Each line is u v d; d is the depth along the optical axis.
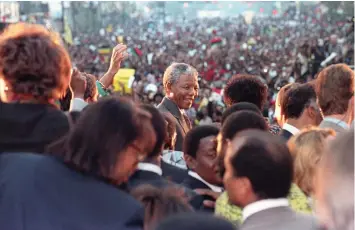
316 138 3.38
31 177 2.43
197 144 3.69
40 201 2.38
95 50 48.66
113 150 2.45
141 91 14.55
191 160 3.76
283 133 4.63
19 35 3.00
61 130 2.85
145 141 2.54
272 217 2.53
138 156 2.55
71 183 2.43
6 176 2.46
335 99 4.32
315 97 4.58
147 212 2.71
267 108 12.58
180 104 5.43
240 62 29.41
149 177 3.34
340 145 1.79
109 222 2.37
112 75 5.58
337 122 4.32
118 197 2.42
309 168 3.29
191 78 5.41
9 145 2.75
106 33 92.06
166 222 1.90
